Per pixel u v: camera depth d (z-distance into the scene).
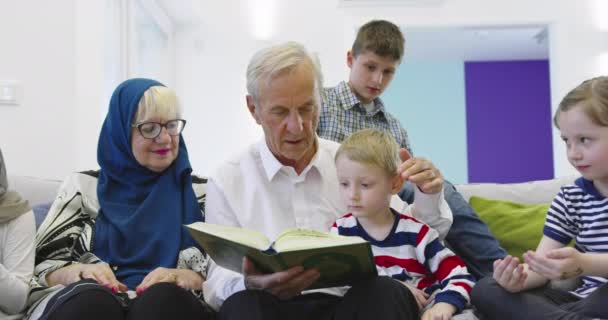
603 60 4.82
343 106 2.56
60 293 1.30
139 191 1.78
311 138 1.51
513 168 7.79
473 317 1.34
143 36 4.29
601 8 4.82
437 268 1.46
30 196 2.04
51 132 2.80
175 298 1.28
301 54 1.46
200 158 4.81
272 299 1.27
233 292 1.46
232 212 1.61
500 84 7.86
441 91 7.83
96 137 2.99
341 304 1.26
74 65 2.83
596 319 1.17
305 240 1.19
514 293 1.34
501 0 4.82
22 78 2.80
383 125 2.64
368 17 4.80
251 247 1.19
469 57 7.67
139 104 1.73
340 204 1.61
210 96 4.83
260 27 4.83
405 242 1.49
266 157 1.60
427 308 1.39
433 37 6.63
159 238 1.69
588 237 1.39
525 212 1.99
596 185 1.40
